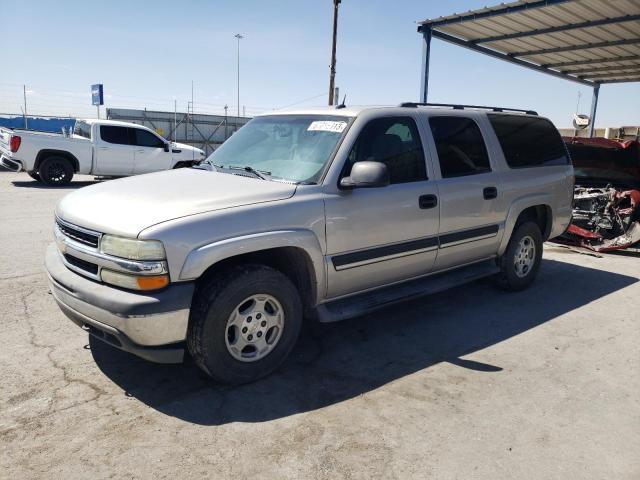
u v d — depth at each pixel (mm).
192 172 4121
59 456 2596
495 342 4203
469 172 4672
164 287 2934
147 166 15109
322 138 3910
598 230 8148
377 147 3971
